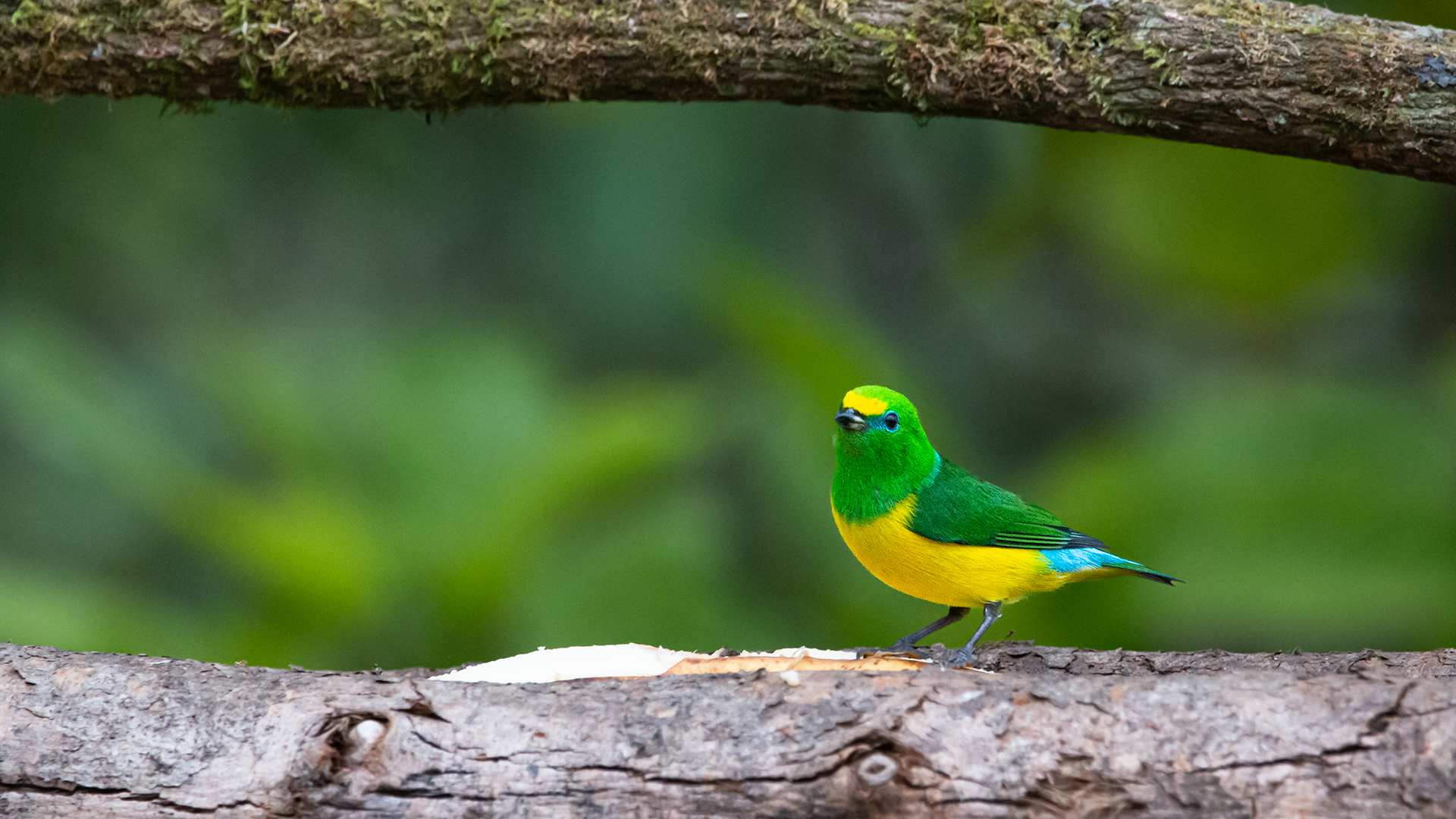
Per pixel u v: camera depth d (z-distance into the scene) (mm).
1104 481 9672
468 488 9727
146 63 7355
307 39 7301
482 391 10164
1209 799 5309
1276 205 11195
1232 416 9742
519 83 7379
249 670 6191
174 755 5793
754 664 6270
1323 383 11164
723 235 12766
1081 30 7184
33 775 5812
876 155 13430
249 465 12414
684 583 9891
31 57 7363
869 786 5414
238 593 12055
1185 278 11742
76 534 12109
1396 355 13250
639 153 12617
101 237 12695
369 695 5863
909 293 13922
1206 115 7184
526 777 5551
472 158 13094
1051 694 5570
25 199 12398
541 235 13031
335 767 5637
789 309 10844
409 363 10367
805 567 10781
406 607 9430
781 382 10930
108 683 6066
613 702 5738
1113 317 14219
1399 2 10188
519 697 5793
